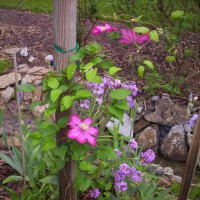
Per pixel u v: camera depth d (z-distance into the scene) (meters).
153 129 3.75
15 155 2.50
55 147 1.83
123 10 4.74
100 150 1.92
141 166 2.26
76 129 1.67
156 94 3.99
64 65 1.81
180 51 4.48
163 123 3.77
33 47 4.94
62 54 1.79
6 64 4.54
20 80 4.19
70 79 1.80
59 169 1.94
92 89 2.29
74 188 2.07
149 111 3.82
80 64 1.80
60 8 1.70
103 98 2.32
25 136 2.59
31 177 2.39
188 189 1.97
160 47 4.68
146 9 4.48
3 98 3.97
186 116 3.78
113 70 1.74
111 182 2.34
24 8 6.23
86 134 1.67
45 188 2.31
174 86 4.09
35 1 6.58
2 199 2.43
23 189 2.26
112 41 4.82
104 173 2.23
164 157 3.70
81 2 5.36
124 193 2.25
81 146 1.79
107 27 1.87
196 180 3.16
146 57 4.45
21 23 5.61
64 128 1.83
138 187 2.27
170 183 2.88
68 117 1.81
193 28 4.80
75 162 2.03
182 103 3.92
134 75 4.18
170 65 4.37
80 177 1.98
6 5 6.34
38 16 5.93
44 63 4.59
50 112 1.78
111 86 2.26
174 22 4.38
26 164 2.44
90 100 2.53
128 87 2.32
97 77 1.65
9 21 5.65
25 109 3.83
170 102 3.87
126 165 2.09
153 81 3.97
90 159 2.02
